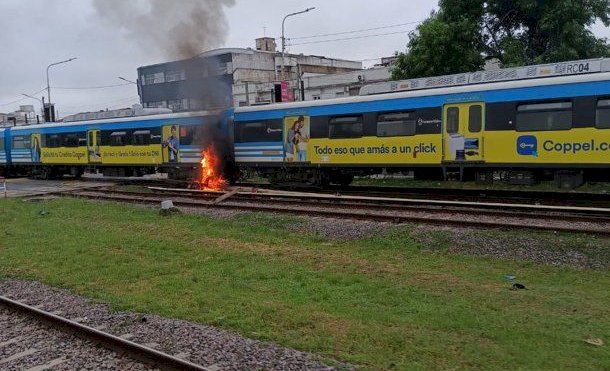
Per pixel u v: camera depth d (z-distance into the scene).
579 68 14.79
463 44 24.48
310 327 6.50
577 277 8.29
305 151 19.66
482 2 25.33
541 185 19.08
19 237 13.24
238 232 12.69
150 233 13.04
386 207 14.26
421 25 25.30
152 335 6.27
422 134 16.88
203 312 7.17
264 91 47.72
